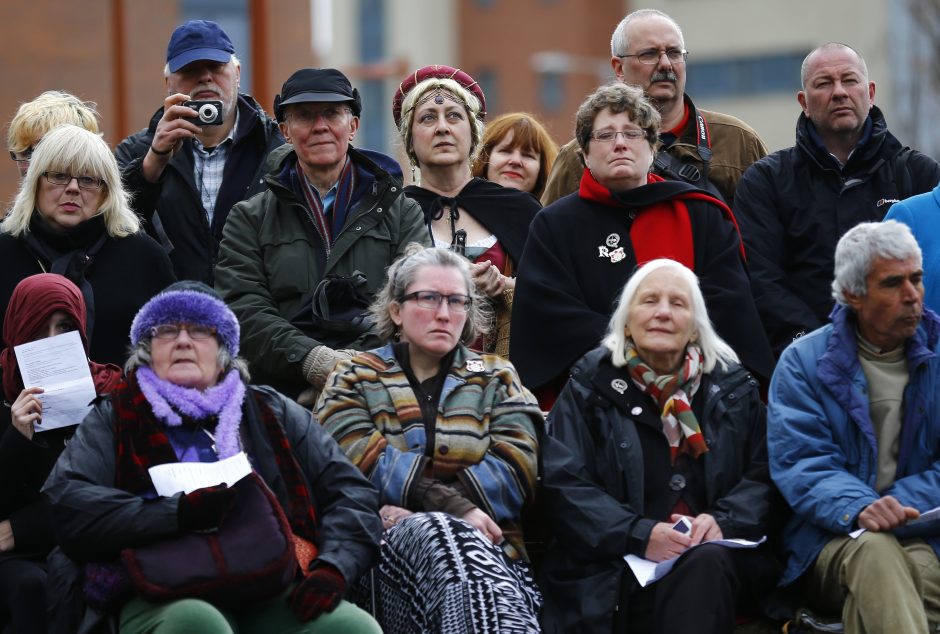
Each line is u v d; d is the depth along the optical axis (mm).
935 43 73375
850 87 19500
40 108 19109
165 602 13500
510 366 16500
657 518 15727
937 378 15867
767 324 18984
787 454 15766
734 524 15469
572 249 17953
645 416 15945
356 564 14289
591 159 18094
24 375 15305
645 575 15141
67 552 13773
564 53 122938
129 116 51156
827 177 19547
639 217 17969
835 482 15438
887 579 14844
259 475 14430
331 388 16094
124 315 17109
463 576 14227
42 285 15781
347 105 18531
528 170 21609
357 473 14898
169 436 14375
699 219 18000
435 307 16000
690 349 16172
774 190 19656
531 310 17703
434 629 14203
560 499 15672
